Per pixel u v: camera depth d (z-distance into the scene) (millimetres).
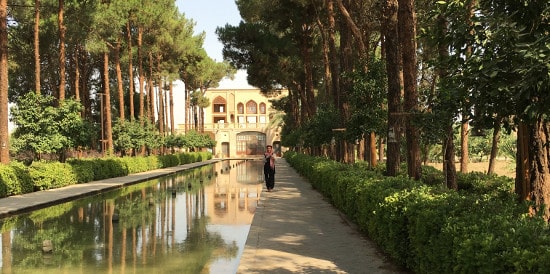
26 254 8055
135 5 33562
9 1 26250
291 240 8016
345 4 17203
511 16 3803
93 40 26453
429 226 4770
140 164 33562
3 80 18188
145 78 45000
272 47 28250
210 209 14094
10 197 16094
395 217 5957
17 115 20531
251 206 14812
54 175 19719
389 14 10406
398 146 10695
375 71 13094
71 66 42031
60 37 24797
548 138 5707
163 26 37281
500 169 25781
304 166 23734
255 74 30906
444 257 4188
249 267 6203
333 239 8070
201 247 8562
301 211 11578
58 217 12531
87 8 24797
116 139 34812
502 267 3223
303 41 28094
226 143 77938
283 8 25578
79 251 8266
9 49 30375
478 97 4062
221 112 80438
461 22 4336
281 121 74438
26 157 26391
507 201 5258
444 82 4605
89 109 44156
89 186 20938
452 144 10273
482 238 3518
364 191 7984
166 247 8578
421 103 9078
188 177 30406
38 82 23656
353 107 13609
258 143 78312
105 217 12492
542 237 3258
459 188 11477
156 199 16938
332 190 12234
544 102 3605
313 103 28406
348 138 13617
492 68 3811
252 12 28750
